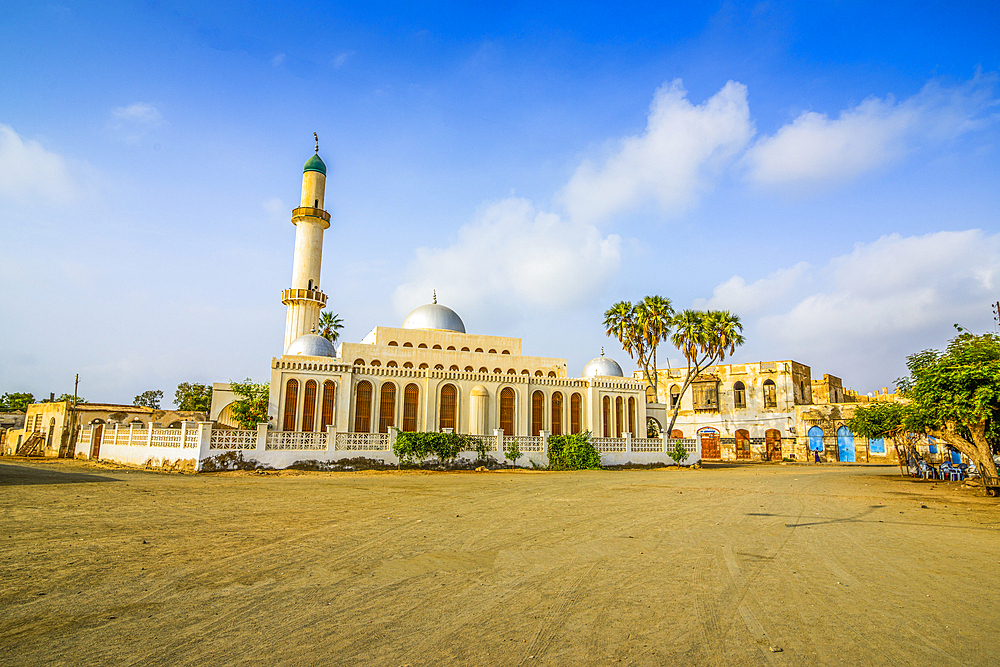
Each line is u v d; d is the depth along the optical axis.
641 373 71.25
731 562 9.43
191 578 8.12
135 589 7.57
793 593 7.67
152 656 5.44
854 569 9.03
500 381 43.31
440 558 9.55
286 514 14.23
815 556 9.95
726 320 47.12
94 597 7.22
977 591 7.84
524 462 35.59
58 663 5.26
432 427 41.03
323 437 31.33
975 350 22.28
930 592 7.77
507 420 43.19
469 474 31.61
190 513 14.08
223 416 45.41
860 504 17.98
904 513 15.97
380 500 17.52
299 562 9.13
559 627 6.32
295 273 47.31
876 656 5.58
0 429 65.44
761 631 6.24
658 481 26.86
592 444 38.22
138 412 53.47
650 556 9.84
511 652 5.60
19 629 6.11
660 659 5.46
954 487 25.47
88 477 24.48
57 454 50.16
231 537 11.07
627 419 46.72
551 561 9.41
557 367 49.62
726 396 64.25
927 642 5.96
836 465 51.28
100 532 11.35
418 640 5.89
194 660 5.34
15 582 7.81
